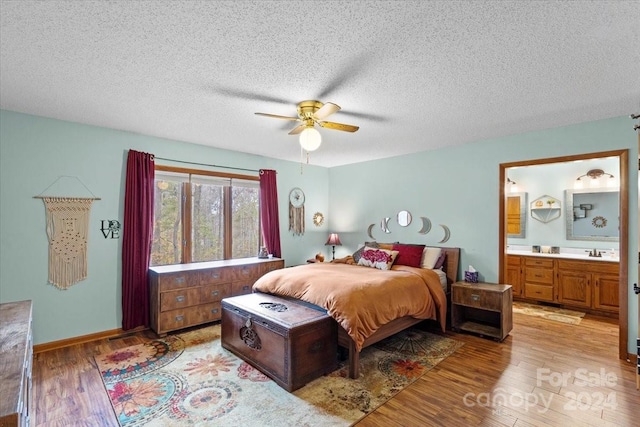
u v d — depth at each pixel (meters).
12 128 3.05
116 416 2.13
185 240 4.29
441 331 3.79
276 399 2.33
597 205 4.94
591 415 2.13
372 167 5.40
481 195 4.10
